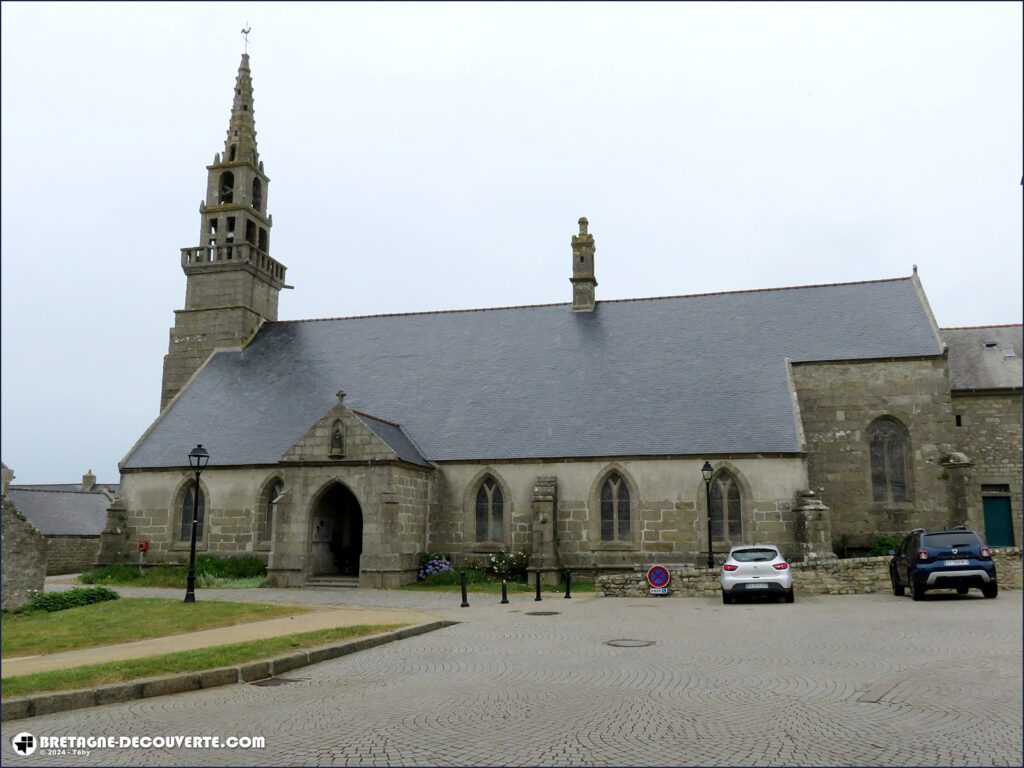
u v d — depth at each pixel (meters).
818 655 13.18
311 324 42.38
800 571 24.94
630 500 31.09
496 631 17.33
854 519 32.22
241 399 37.72
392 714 9.70
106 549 34.62
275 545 30.47
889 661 12.45
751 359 34.22
